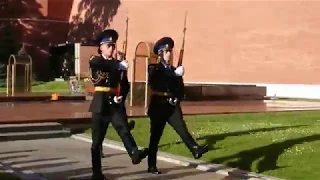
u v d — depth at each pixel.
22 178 7.34
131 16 38.81
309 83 28.42
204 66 33.34
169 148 10.29
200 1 33.75
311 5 28.42
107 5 41.38
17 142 11.60
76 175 7.65
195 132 11.98
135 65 20.12
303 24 28.73
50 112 15.83
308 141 10.56
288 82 29.23
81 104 20.14
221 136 11.36
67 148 10.63
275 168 8.28
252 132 12.01
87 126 13.57
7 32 41.38
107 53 6.93
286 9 29.38
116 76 6.89
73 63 39.91
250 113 17.30
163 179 7.62
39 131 12.54
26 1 42.66
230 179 7.71
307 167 8.27
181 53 8.17
